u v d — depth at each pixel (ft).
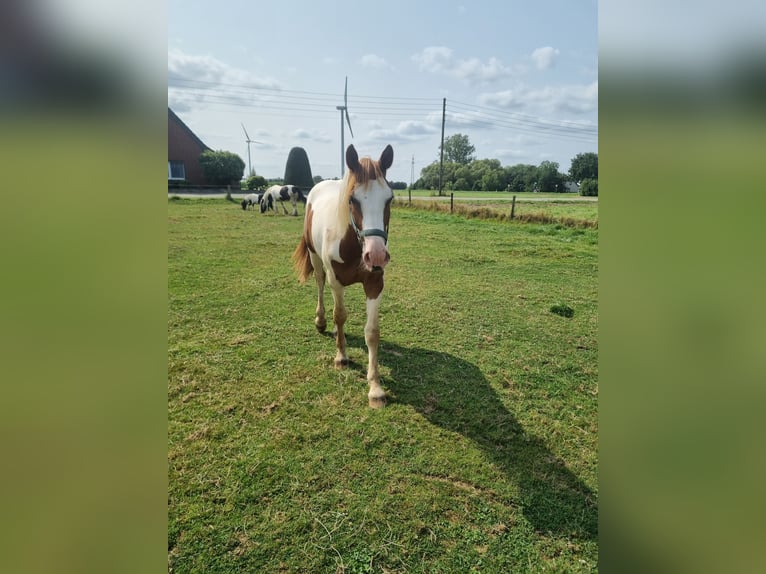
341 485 6.86
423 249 24.79
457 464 7.40
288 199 43.27
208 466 7.14
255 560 5.60
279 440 7.83
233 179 81.30
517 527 6.22
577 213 43.86
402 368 10.67
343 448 7.69
